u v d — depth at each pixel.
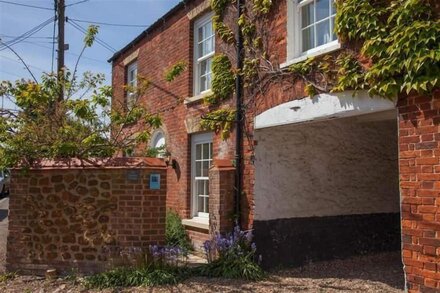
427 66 5.14
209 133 10.23
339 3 6.48
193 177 10.85
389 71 5.56
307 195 8.74
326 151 9.01
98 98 8.36
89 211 7.57
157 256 7.39
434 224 5.21
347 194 9.19
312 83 7.07
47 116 8.27
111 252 7.42
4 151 7.76
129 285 6.91
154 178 7.61
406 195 5.54
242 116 8.73
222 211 8.56
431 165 5.26
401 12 5.49
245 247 8.02
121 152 8.84
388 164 9.74
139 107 9.02
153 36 13.20
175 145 11.48
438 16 5.24
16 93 8.12
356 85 6.21
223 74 9.31
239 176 8.63
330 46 6.93
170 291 6.66
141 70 13.95
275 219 8.39
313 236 8.73
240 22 8.82
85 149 8.10
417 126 5.43
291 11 7.86
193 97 10.54
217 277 7.52
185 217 10.75
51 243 7.67
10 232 7.88
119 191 7.52
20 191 7.88
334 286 7.14
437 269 5.15
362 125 9.47
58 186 7.73
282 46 7.90
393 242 9.69
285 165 8.58
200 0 10.60
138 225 7.45
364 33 5.98
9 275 7.58
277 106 7.81
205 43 10.79
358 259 9.06
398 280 7.52
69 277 7.30
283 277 7.73
